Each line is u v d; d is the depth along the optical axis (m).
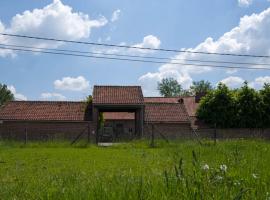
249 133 49.53
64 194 4.35
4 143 29.88
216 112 50.88
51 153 21.75
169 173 5.06
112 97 51.66
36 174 9.55
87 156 18.77
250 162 7.44
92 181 5.62
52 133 49.94
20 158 17.45
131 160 15.00
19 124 49.88
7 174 9.88
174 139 31.20
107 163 13.62
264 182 4.62
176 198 3.77
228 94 50.66
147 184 4.35
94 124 50.19
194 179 4.00
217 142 24.44
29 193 5.14
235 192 3.88
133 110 56.06
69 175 7.23
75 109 52.44
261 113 49.97
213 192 3.75
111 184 4.68
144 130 50.81
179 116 52.56
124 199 3.91
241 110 50.00
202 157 11.52
